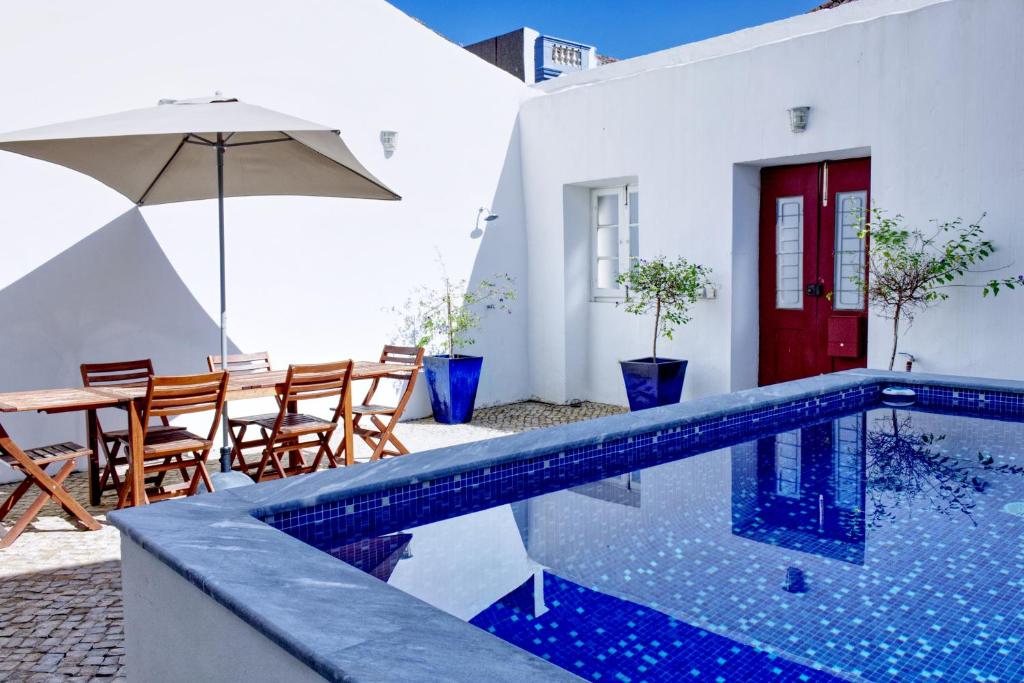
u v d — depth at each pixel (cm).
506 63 1284
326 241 739
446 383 774
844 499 382
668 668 225
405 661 147
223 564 200
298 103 713
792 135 681
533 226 907
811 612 262
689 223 761
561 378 889
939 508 370
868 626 252
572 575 290
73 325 598
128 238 623
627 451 429
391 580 277
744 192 739
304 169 550
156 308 640
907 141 615
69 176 592
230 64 670
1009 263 572
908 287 603
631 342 852
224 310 543
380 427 627
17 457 432
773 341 757
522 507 365
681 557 311
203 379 473
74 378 600
